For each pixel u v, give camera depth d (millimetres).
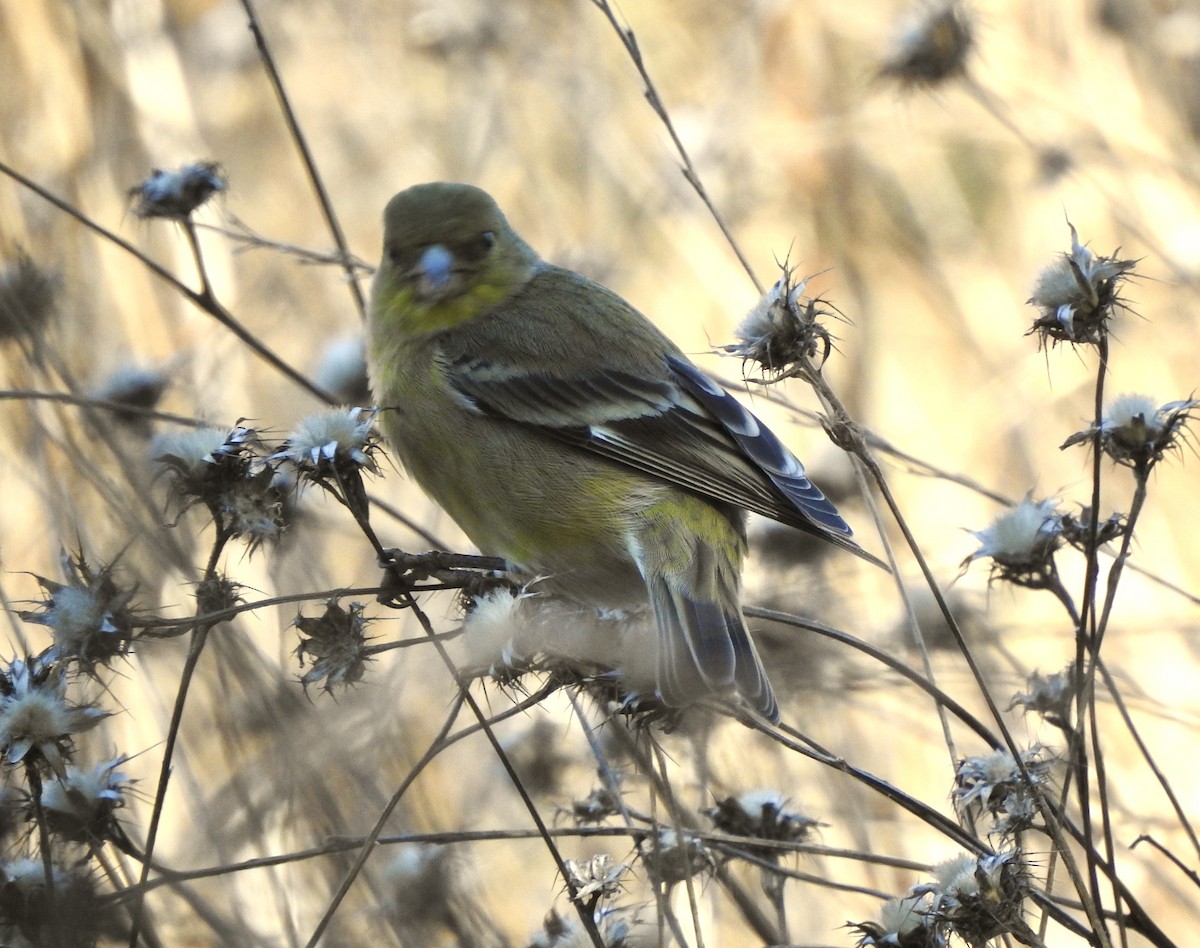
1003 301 15234
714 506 8922
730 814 7762
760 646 10117
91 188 12031
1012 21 15703
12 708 6027
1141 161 14461
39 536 10219
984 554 7086
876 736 11547
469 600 8273
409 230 9344
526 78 15531
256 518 6723
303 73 15852
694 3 16938
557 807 8023
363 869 8297
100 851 6723
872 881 10328
